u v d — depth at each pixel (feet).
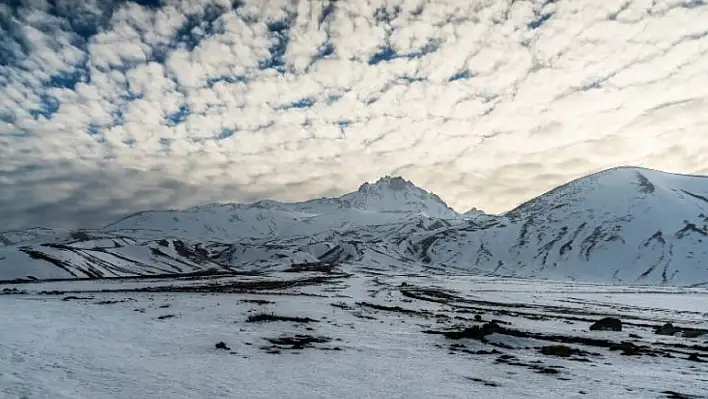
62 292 235.20
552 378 76.02
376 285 380.17
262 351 92.43
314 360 85.10
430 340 113.60
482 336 115.65
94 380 64.85
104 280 373.40
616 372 82.74
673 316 204.64
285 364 80.53
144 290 256.93
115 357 82.02
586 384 72.28
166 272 584.81
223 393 60.03
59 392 57.98
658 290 431.02
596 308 234.38
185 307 166.71
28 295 215.31
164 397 57.31
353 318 151.94
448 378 73.97
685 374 83.15
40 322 121.39
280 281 377.30
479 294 315.99
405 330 129.70
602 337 129.49
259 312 155.02
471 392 65.26
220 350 91.71
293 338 108.27
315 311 166.20
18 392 57.57
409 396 62.23
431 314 177.37
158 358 82.53
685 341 129.08
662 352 108.27
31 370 69.62
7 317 128.47
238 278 416.67
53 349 87.10
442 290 347.77
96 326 118.42
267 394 60.49
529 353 101.30
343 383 68.13
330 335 115.55
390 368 80.38
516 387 69.10
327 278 451.12
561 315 192.85
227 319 137.59
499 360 91.45
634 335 135.95
